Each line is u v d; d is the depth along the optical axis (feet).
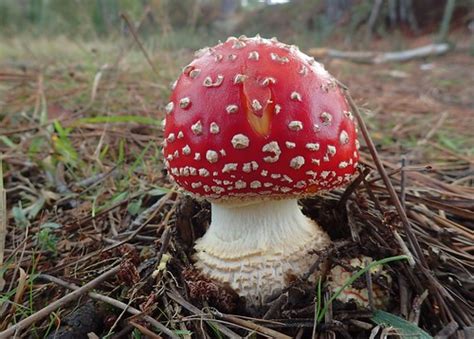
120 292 0.50
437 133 1.11
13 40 2.35
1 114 1.08
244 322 0.45
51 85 1.28
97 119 0.87
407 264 0.49
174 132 0.46
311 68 0.46
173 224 0.59
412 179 0.74
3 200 0.56
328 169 0.45
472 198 0.66
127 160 0.86
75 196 0.72
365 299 0.46
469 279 0.49
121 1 1.99
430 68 2.29
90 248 0.60
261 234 0.50
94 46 1.57
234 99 0.43
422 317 0.47
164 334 0.44
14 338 0.43
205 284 0.47
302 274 0.49
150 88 1.25
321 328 0.45
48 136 0.85
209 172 0.44
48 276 0.52
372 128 1.11
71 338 0.45
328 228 0.57
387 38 3.15
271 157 0.43
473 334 0.42
